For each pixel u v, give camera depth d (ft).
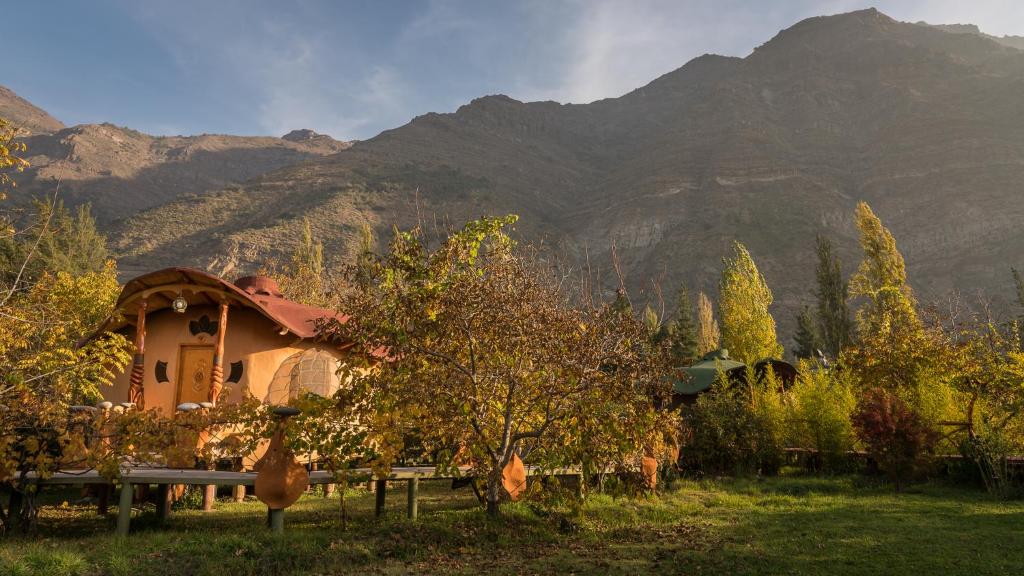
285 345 46.93
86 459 27.37
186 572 21.85
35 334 41.45
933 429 48.83
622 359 30.42
